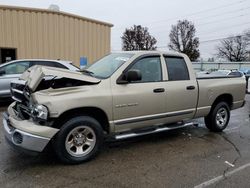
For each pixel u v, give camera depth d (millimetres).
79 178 3643
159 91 4797
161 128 5070
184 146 5086
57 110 3740
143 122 4715
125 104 4402
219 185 3543
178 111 5172
